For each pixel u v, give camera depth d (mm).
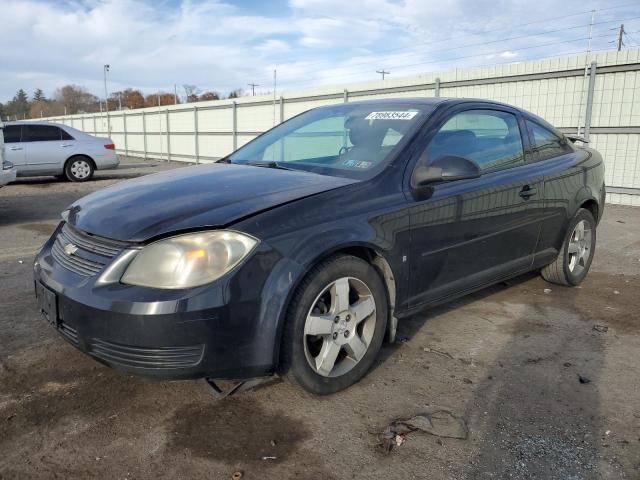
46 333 3605
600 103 10070
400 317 3170
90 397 2787
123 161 24719
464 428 2537
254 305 2422
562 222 4359
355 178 3049
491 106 3920
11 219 8297
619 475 2215
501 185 3666
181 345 2318
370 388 2908
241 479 2176
